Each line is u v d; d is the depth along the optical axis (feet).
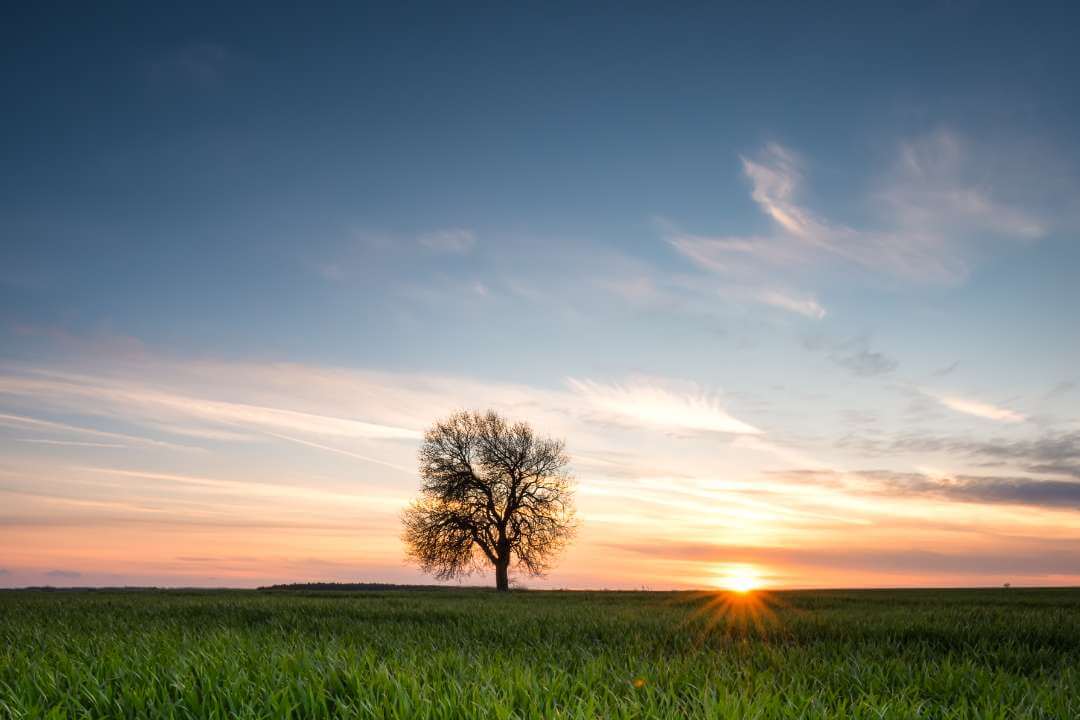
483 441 163.02
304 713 16.52
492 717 15.35
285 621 44.34
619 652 29.35
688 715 16.57
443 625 42.32
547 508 161.68
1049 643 33.94
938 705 17.88
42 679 19.45
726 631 37.99
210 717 15.76
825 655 28.30
